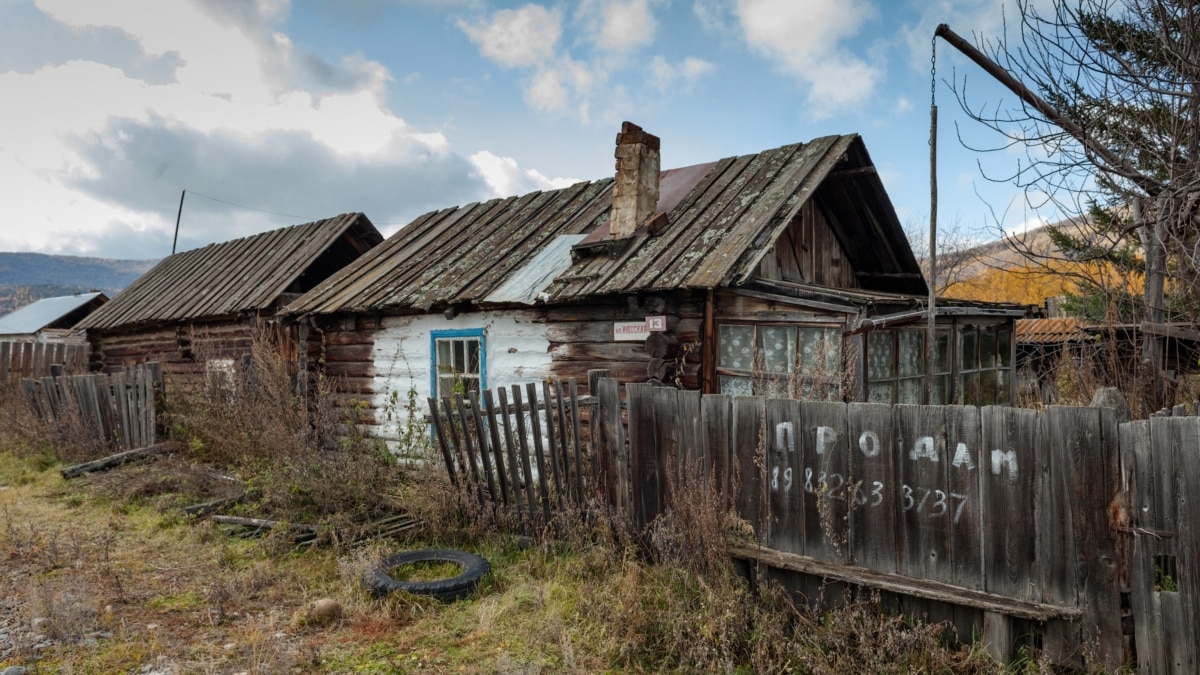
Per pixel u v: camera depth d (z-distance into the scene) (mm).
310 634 4398
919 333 7820
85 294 27906
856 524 4230
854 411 4227
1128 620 3369
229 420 9477
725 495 4770
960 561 3852
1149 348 7129
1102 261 6562
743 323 7262
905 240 9812
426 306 8883
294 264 13867
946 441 3898
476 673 3859
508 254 9680
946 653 3639
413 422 8602
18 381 15359
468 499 6094
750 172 9188
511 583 5094
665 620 4160
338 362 10508
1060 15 5406
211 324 14070
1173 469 3227
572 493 5746
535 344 8328
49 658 4008
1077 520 3471
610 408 5426
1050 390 10734
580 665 3900
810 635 3955
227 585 5043
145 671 3881
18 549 5910
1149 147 5543
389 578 5035
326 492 6867
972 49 5688
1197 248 5312
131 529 6738
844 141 8703
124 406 10188
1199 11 5055
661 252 7871
